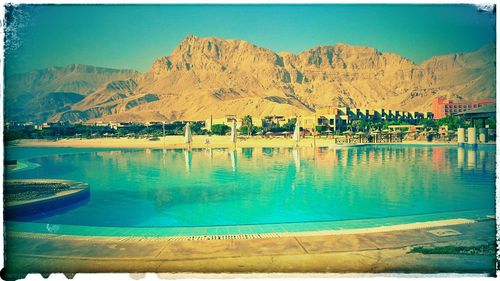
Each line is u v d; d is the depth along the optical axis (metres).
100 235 5.42
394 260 4.52
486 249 4.70
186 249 4.86
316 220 6.09
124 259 4.65
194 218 6.30
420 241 4.92
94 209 6.89
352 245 4.85
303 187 8.62
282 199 7.57
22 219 6.04
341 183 9.00
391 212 6.48
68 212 6.71
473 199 7.18
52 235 5.43
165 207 7.03
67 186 7.58
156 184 9.09
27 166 9.02
